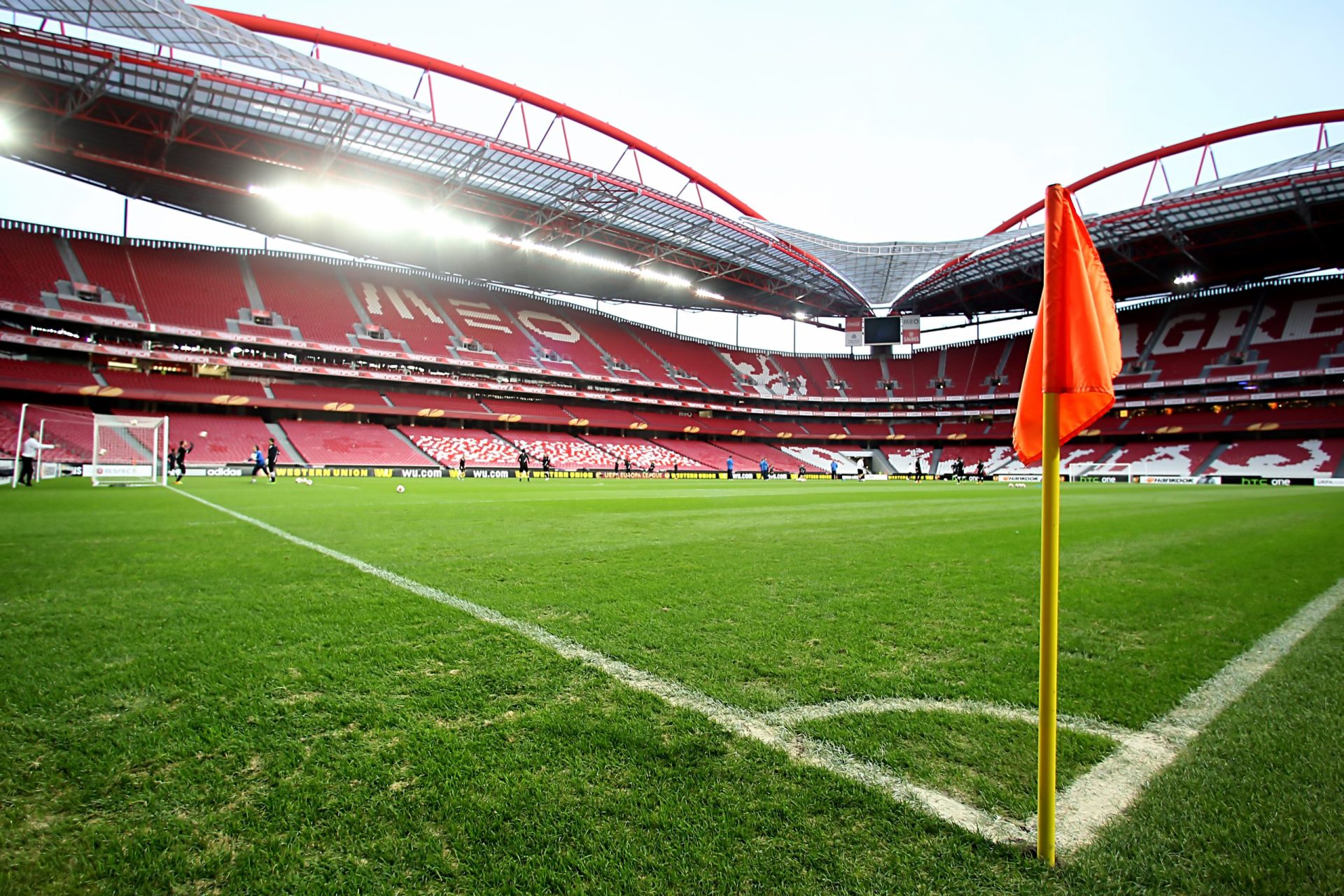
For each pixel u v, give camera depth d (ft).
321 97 85.05
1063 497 70.79
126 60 75.51
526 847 5.42
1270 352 152.66
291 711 8.16
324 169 105.81
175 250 131.64
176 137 92.58
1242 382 150.30
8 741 7.27
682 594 15.65
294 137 97.55
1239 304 168.14
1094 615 14.01
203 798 6.15
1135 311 182.91
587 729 7.70
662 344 200.95
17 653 10.32
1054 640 5.41
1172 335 169.37
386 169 109.60
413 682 9.25
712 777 6.59
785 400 202.49
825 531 30.86
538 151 104.27
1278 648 11.59
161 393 110.32
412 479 106.32
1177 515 42.19
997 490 89.71
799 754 7.15
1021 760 7.05
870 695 8.99
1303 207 114.11
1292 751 7.29
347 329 138.82
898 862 5.21
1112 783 6.55
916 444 195.11
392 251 146.41
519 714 8.16
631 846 5.43
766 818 5.86
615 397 172.24
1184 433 156.04
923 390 202.69
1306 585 17.72
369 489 66.13
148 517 31.73
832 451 191.62
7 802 6.03
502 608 13.88
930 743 7.48
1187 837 5.57
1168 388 159.43
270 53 88.89
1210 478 136.56
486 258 150.41
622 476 148.46
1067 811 6.03
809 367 220.02
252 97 86.12
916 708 8.53
